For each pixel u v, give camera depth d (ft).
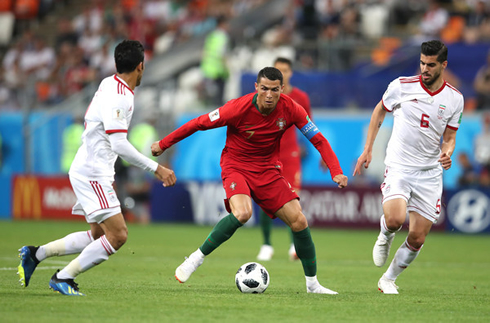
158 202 223.92
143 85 237.25
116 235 76.79
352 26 256.32
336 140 219.00
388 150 90.38
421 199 88.22
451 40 255.09
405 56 244.42
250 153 86.02
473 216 202.59
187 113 228.63
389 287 89.10
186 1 302.45
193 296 79.92
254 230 210.79
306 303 76.43
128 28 295.48
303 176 216.95
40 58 301.22
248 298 79.36
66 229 191.52
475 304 79.82
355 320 66.39
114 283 93.15
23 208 234.38
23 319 62.44
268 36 260.42
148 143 228.22
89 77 281.54
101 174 76.54
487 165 209.26
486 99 222.48
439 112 87.45
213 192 216.54
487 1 259.60
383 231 88.53
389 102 90.02
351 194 208.64
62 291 76.79
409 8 271.08
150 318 64.54
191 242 164.55
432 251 160.66
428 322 66.44
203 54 251.39
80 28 309.63
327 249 158.10
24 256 76.89
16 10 330.54
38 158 238.89
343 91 222.28
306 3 255.70
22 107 248.93
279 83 81.35
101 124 76.38
